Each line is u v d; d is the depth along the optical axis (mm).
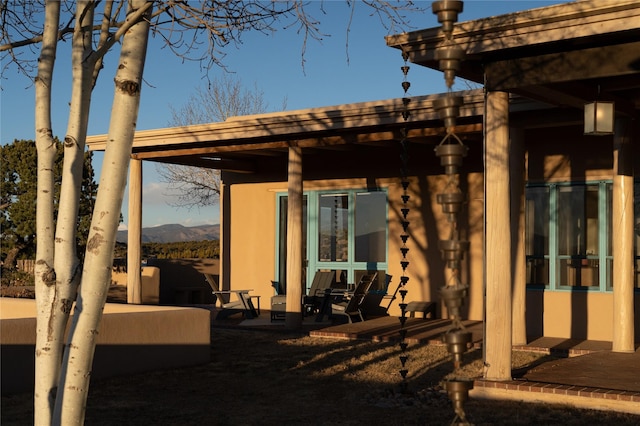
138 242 16109
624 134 11156
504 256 8688
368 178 16453
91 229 4590
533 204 13781
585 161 13227
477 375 9586
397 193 16047
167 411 8023
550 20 7781
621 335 11273
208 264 22656
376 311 16234
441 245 3758
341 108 14086
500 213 8680
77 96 5348
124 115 4590
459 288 3754
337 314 15188
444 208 3783
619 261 11273
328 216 17141
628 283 11250
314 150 15859
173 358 10328
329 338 13047
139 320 9953
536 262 13680
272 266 17844
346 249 16812
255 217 18172
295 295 13984
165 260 21656
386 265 16188
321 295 16047
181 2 5824
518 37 8039
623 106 10625
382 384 9352
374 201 16453
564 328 13219
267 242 17969
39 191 5359
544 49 8352
